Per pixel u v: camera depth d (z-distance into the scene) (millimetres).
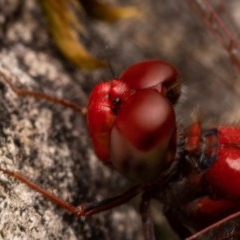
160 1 92
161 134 65
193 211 72
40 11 82
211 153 70
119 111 66
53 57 80
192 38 91
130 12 83
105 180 77
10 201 68
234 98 89
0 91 74
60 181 73
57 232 70
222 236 71
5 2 81
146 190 72
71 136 76
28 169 71
